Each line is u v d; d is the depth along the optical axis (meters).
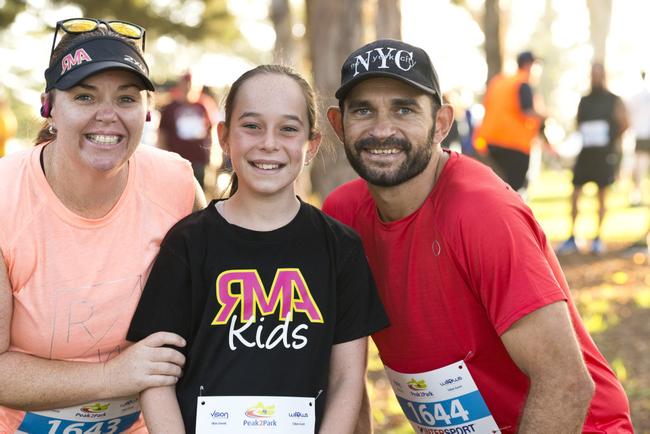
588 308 7.29
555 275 2.90
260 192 2.83
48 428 2.93
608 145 10.07
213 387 2.74
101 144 2.70
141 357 2.75
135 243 2.90
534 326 2.66
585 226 12.87
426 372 3.01
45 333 2.83
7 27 23.69
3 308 2.78
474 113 13.29
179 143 10.41
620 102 10.11
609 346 6.14
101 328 2.87
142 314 2.82
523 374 2.95
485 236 2.71
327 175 7.33
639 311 7.10
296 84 2.93
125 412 3.02
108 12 24.44
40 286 2.80
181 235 2.84
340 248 2.88
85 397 2.78
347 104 2.96
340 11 7.59
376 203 3.03
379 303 2.92
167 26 25.62
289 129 2.88
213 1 26.59
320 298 2.80
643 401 5.05
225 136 3.00
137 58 2.72
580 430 2.71
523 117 9.58
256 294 2.77
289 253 2.82
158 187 2.99
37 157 2.83
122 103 2.73
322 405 2.82
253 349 2.75
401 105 2.88
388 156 2.89
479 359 2.92
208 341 2.76
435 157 2.99
